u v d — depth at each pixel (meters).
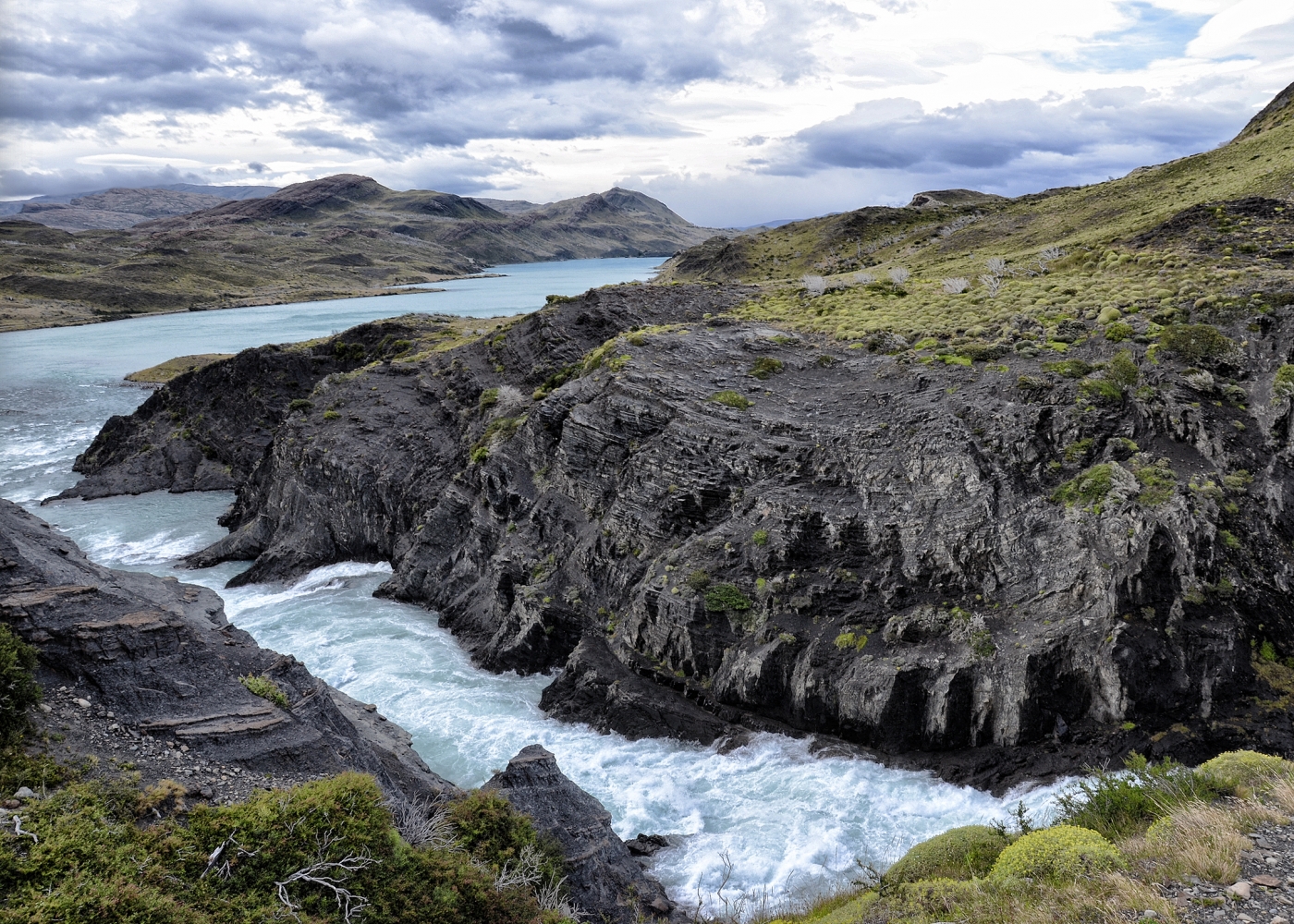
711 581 31.62
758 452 34.19
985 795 24.36
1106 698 24.38
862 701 27.23
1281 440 28.03
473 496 45.84
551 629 36.28
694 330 49.16
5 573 18.38
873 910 14.54
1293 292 33.62
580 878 19.05
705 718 29.81
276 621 42.62
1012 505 28.41
